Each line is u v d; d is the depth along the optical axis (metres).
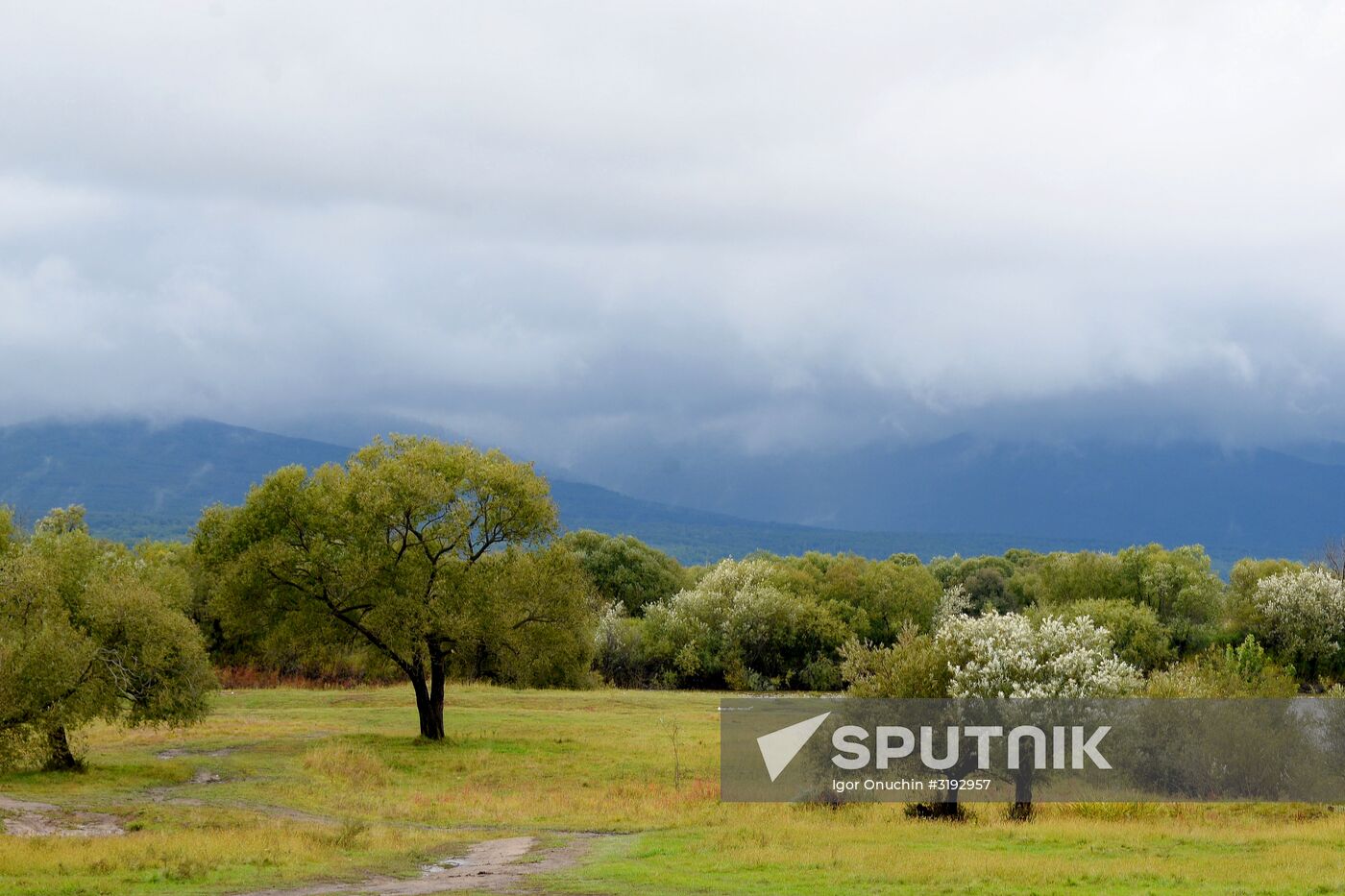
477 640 55.47
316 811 38.91
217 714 67.88
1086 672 36.72
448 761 51.38
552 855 29.25
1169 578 106.56
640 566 132.50
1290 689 41.66
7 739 40.72
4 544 62.56
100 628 43.47
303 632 55.22
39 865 25.27
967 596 118.50
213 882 24.12
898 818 35.78
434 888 23.19
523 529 57.12
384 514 54.03
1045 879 23.45
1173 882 23.19
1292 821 34.97
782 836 30.97
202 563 57.88
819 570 129.62
